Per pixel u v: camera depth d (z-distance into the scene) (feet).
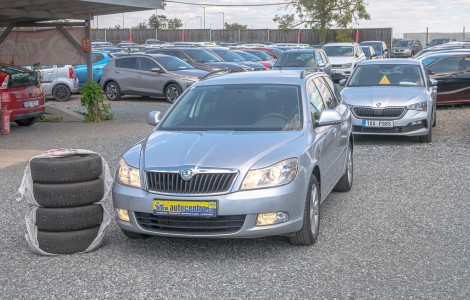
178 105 25.49
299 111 24.11
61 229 21.36
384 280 18.72
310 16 190.29
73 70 80.89
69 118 61.00
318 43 204.03
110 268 20.18
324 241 22.63
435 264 20.03
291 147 21.74
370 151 41.57
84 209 21.56
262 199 20.22
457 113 61.77
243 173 20.38
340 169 27.96
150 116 25.17
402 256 20.85
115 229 24.71
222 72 28.58
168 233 20.72
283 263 20.38
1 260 21.11
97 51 90.89
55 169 21.20
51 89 80.12
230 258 21.01
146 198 20.71
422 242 22.34
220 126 23.73
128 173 21.45
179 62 81.51
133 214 21.07
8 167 37.11
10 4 52.21
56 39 61.82
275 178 20.54
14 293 18.15
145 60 80.33
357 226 24.49
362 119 43.16
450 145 43.60
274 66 82.48
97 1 50.88
